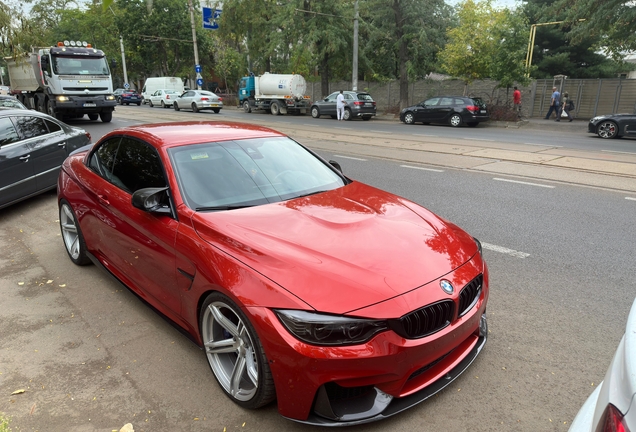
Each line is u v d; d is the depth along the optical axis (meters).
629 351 1.39
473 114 21.25
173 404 2.89
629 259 5.07
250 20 32.59
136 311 4.08
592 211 6.88
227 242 2.89
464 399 2.88
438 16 29.31
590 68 35.31
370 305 2.40
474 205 7.28
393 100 32.94
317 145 13.99
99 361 3.35
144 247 3.52
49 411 2.85
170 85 42.78
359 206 3.46
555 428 2.64
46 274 4.89
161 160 3.62
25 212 7.32
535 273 4.75
